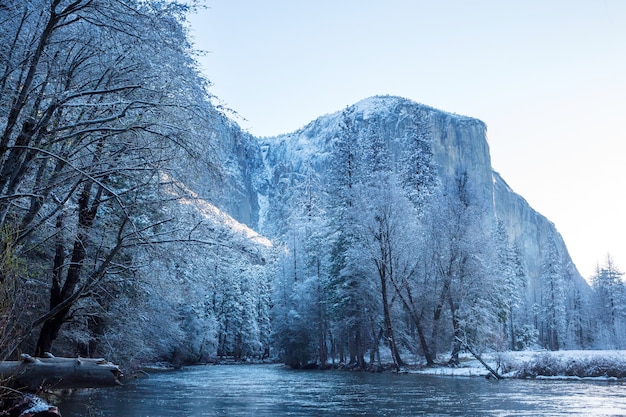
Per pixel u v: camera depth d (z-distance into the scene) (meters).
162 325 29.58
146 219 15.26
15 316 7.13
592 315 101.69
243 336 81.12
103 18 10.61
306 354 56.69
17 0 9.81
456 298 42.53
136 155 12.58
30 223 11.05
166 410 17.69
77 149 12.29
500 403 19.03
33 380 8.34
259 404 19.77
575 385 26.55
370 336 48.69
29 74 9.71
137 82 11.70
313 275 57.34
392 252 43.59
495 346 44.66
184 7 11.31
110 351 22.92
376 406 18.86
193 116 12.26
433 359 44.41
